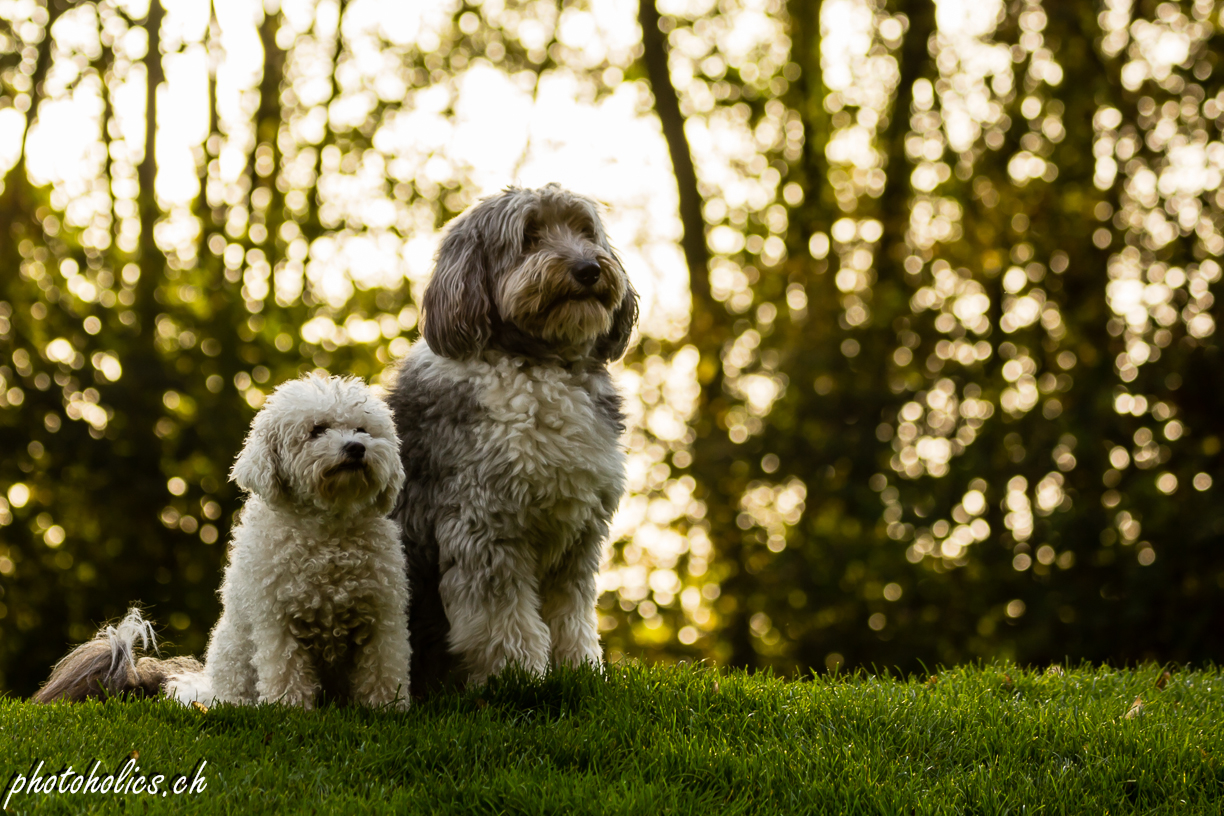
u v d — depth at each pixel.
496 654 4.62
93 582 13.08
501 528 4.62
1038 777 4.01
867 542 13.55
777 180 15.63
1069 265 13.36
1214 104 12.74
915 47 14.54
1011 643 12.86
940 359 13.95
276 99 14.77
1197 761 4.09
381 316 14.30
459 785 3.68
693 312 14.91
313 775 3.72
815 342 14.24
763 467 14.10
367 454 4.24
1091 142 13.54
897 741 4.34
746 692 4.76
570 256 4.75
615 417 5.00
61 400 12.64
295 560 4.27
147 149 13.79
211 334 13.30
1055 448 12.52
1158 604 12.18
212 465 13.03
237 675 4.54
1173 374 12.22
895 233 14.62
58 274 13.41
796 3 15.39
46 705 4.66
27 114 13.32
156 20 13.52
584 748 4.02
